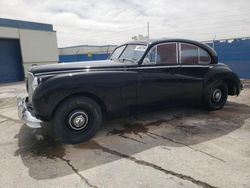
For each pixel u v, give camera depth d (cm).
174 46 448
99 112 377
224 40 1197
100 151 337
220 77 512
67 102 345
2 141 386
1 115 569
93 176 271
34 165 301
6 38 1580
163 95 438
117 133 405
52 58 1886
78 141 363
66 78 342
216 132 401
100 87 367
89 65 392
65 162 307
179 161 299
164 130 415
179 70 451
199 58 488
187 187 244
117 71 387
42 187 252
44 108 331
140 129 423
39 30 1772
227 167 281
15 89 1151
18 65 1695
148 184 251
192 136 385
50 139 387
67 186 253
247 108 563
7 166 300
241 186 243
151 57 420
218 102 532
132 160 307
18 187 253
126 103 398
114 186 250
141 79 405
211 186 244
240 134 390
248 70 1145
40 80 339
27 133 421
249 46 1124
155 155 318
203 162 295
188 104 489
